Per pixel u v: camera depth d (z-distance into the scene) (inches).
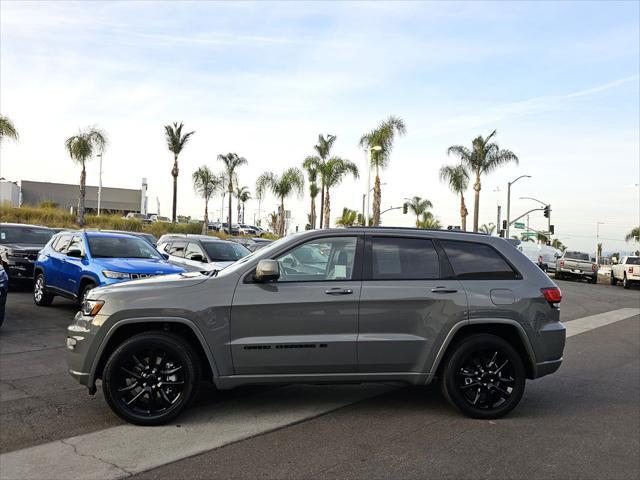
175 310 196.9
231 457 169.9
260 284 203.5
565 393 255.9
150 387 197.6
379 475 159.2
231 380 199.6
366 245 214.1
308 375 202.4
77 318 205.0
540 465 169.5
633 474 164.2
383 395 240.7
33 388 239.0
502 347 210.5
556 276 1334.9
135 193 3218.5
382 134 1503.4
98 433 187.9
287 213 1777.8
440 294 208.2
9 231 575.8
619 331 462.0
